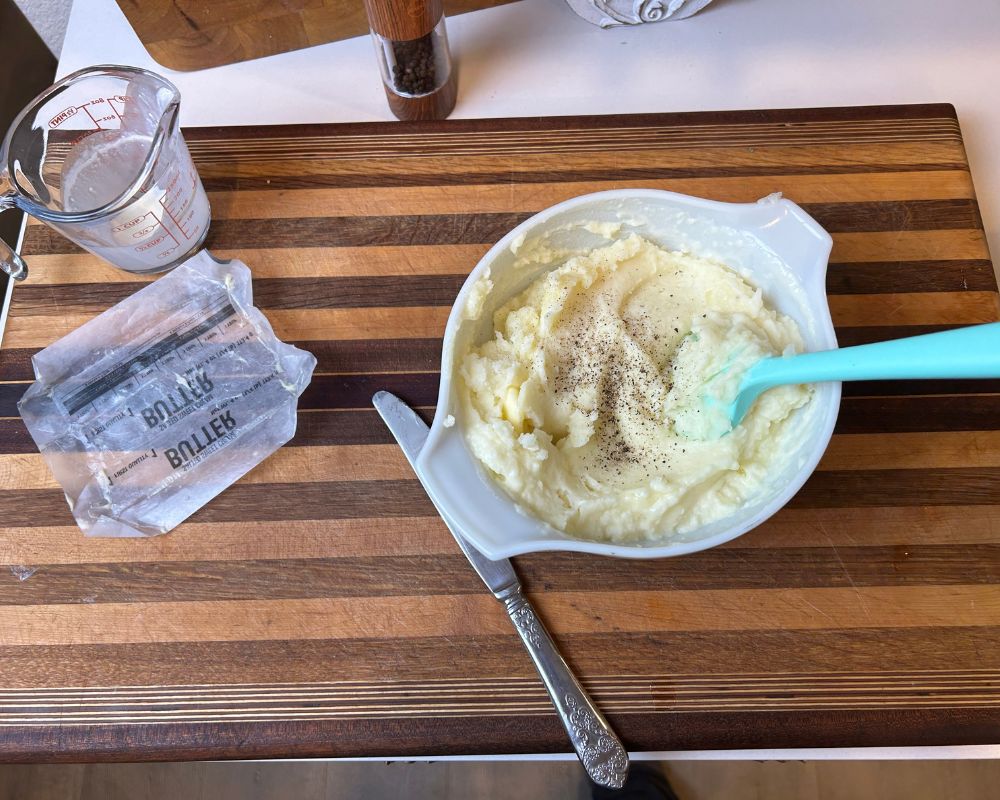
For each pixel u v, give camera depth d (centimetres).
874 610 75
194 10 90
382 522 77
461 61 97
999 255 89
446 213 87
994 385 80
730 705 73
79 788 120
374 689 73
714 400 71
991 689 73
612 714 73
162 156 77
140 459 80
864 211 87
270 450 79
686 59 97
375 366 82
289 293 85
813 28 98
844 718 72
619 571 76
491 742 72
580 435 75
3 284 112
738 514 71
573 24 99
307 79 97
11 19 113
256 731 72
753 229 74
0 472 80
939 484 78
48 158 88
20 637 75
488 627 74
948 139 89
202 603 75
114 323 84
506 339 77
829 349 71
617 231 78
